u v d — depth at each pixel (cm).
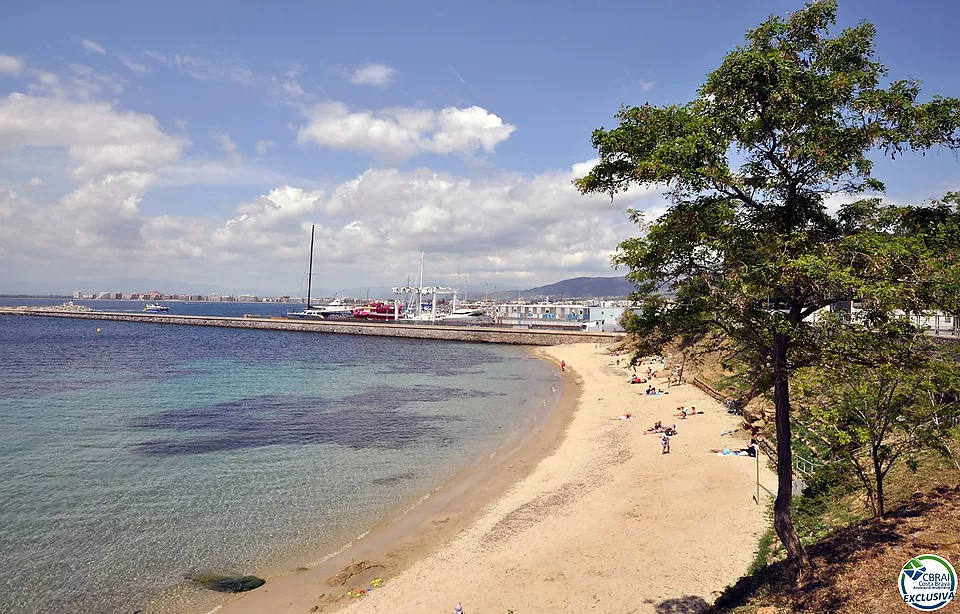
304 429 3719
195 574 1767
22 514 2195
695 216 1004
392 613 1534
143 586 1688
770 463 2547
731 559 1686
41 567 1784
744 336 1070
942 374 1316
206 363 7512
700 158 944
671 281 1109
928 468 1738
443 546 1961
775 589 1266
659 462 2780
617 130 1055
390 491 2536
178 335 12594
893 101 932
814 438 2553
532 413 4397
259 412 4266
